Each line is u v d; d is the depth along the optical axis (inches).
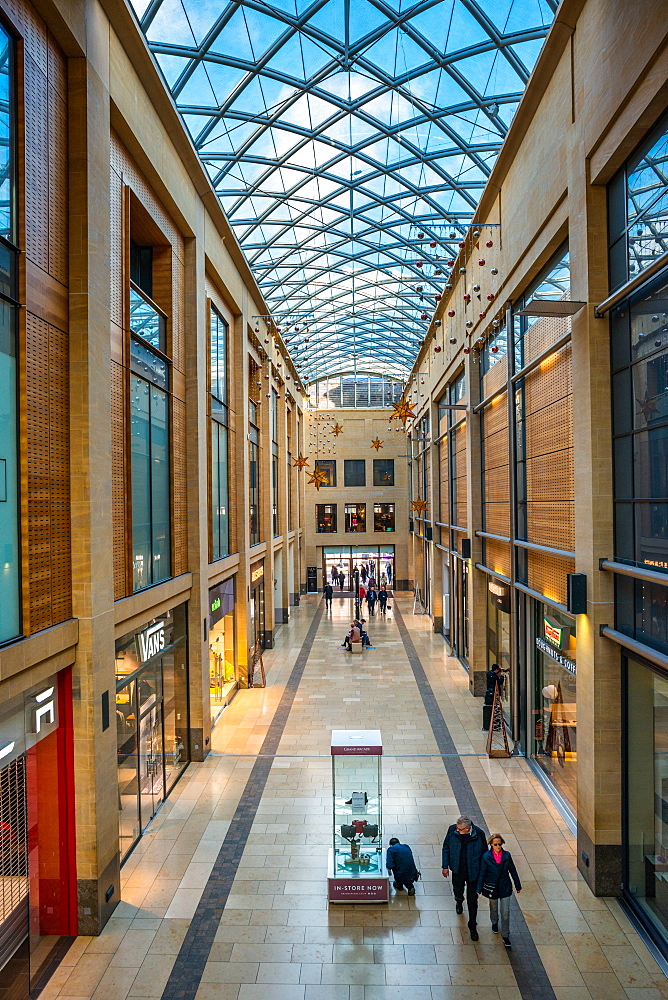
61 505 303.4
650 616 308.0
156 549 470.9
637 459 321.1
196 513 557.3
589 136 346.3
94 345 324.8
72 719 311.6
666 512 290.0
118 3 347.6
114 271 382.9
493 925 306.8
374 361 1941.4
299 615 1402.6
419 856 380.8
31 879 307.4
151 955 294.7
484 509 729.6
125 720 390.9
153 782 445.7
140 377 432.8
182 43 546.0
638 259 313.7
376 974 279.1
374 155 810.2
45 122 292.4
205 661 567.8
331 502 1833.2
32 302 277.0
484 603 732.7
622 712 339.3
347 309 1462.8
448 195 883.4
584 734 357.7
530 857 378.6
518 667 558.9
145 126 422.6
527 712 539.2
